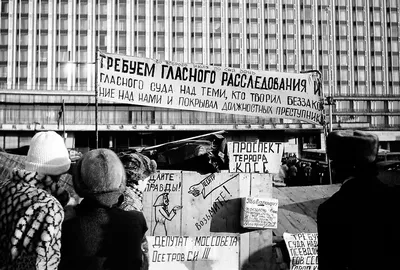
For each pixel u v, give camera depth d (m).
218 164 5.83
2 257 1.87
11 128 51.59
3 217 1.92
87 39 57.06
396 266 1.88
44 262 1.81
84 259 1.99
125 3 58.44
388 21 62.81
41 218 1.85
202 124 54.22
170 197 5.01
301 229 5.62
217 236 5.00
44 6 56.50
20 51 55.62
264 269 5.02
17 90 53.47
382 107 61.31
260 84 6.74
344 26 61.84
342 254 1.98
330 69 61.06
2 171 5.70
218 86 6.59
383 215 1.91
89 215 2.08
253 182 5.13
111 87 6.14
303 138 56.22
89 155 2.16
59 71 55.88
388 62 62.31
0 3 55.69
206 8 59.59
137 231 2.16
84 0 57.41
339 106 60.59
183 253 4.90
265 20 60.22
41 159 2.20
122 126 53.00
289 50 60.44
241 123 54.84
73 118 54.50
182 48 59.00
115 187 2.12
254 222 4.95
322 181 17.67
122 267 2.05
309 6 61.31
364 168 2.02
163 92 6.37
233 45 59.62
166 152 5.93
